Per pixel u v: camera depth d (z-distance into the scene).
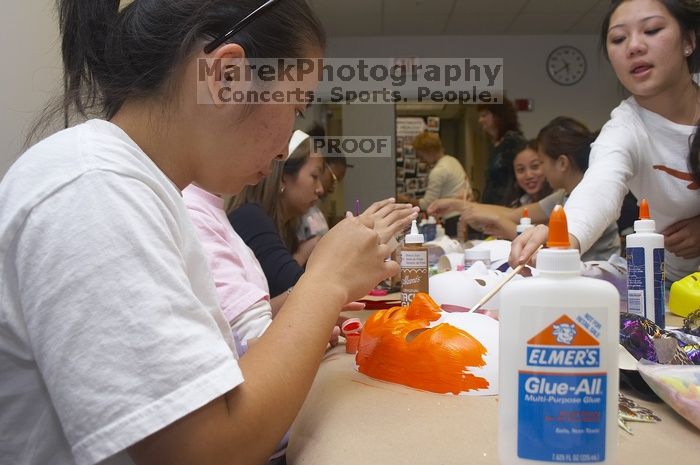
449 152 5.90
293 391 0.55
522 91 5.33
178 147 0.64
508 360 0.43
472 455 0.49
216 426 0.49
